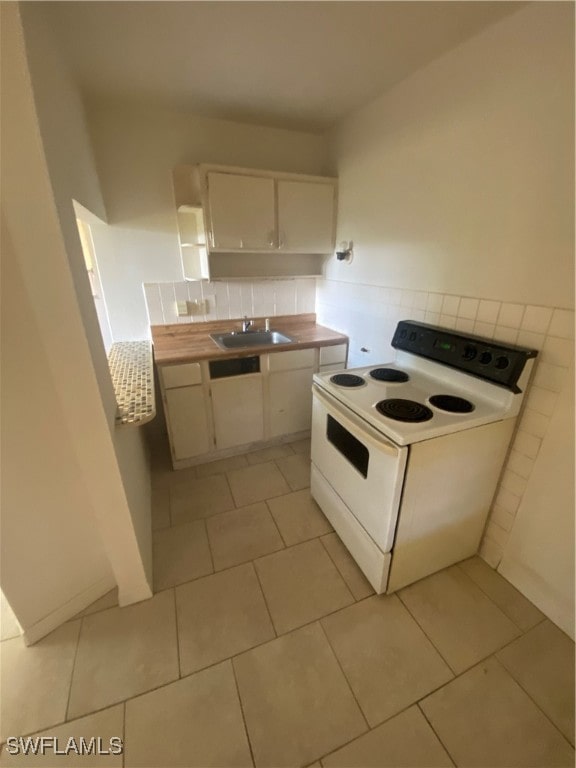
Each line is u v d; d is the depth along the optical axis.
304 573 1.58
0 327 0.99
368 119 1.95
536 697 1.14
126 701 1.13
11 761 1.00
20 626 1.25
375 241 2.07
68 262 0.96
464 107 1.40
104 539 1.30
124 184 2.09
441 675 1.20
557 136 1.11
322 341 2.42
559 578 1.33
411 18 1.21
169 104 1.95
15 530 1.17
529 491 1.39
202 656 1.25
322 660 1.24
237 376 2.27
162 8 1.15
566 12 1.03
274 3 1.14
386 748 1.02
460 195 1.48
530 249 1.24
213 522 1.88
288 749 1.02
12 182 0.84
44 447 1.16
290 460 2.42
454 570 1.59
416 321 1.84
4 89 0.78
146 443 2.43
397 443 1.20
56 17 1.16
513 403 1.32
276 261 2.64
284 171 2.41
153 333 2.43
